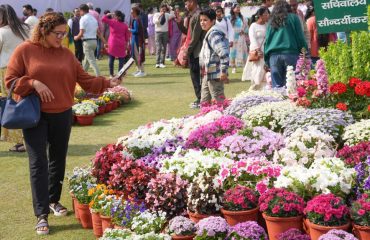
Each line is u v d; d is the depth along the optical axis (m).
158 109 16.03
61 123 7.72
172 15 28.03
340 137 8.33
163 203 7.10
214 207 6.86
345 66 9.82
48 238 7.52
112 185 7.79
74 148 12.03
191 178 7.39
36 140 7.54
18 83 7.29
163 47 26.33
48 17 7.39
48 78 7.47
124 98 16.81
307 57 10.69
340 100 9.25
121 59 22.62
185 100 17.30
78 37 21.45
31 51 7.46
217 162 7.48
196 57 15.49
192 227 6.47
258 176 7.04
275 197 6.35
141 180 7.53
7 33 10.99
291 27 12.66
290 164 7.32
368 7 10.17
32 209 8.59
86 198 7.75
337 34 16.20
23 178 10.10
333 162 6.82
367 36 9.73
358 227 5.89
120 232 6.52
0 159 11.37
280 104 9.39
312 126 8.12
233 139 8.00
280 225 6.28
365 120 8.29
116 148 8.47
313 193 6.52
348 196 6.60
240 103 10.04
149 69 25.97
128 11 37.88
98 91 8.02
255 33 15.03
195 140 8.61
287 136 8.42
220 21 19.03
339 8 11.48
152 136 9.17
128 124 14.21
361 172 6.62
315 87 9.62
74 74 7.86
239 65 23.09
